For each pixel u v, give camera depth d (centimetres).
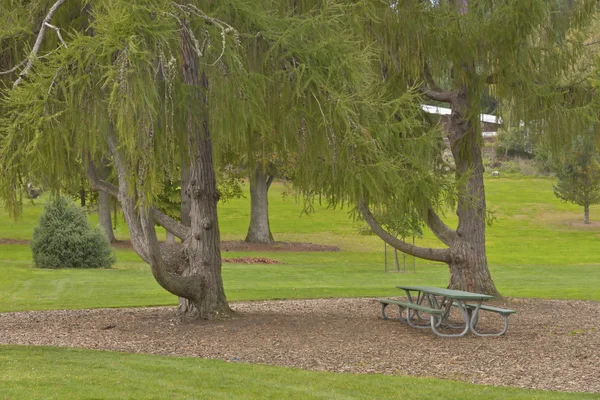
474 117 1275
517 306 1327
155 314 1186
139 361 746
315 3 984
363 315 1175
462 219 1387
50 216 2231
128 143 684
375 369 730
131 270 2188
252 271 2298
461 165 1327
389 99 1198
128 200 1010
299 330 980
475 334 953
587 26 1279
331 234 4144
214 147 968
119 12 681
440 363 761
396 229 2370
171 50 756
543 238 4075
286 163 995
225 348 849
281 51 873
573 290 1703
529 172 6412
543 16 1194
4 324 1085
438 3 1245
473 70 1270
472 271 1387
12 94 705
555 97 1251
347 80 863
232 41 803
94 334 966
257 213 3606
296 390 611
